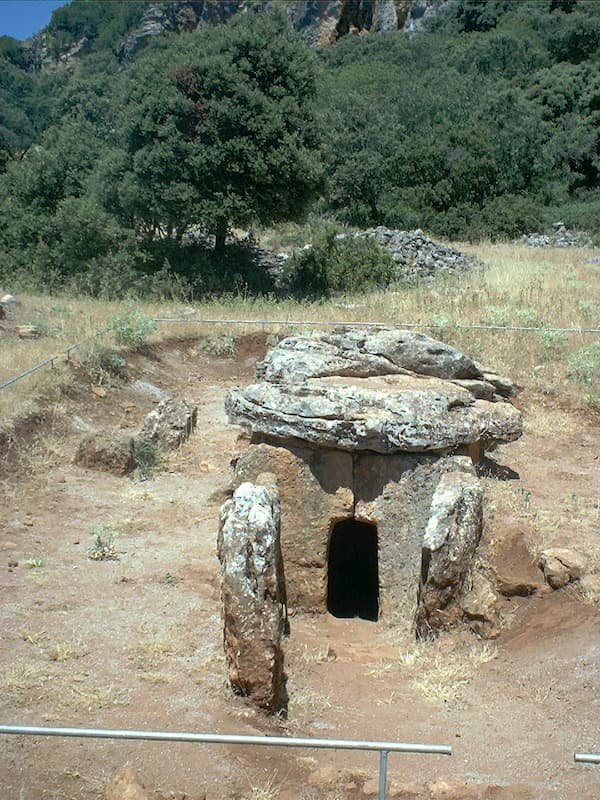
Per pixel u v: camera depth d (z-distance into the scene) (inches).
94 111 1958.7
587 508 393.1
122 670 272.1
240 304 817.5
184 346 682.8
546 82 1967.3
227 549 262.8
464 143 1594.5
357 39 3112.7
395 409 327.6
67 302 796.0
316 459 332.5
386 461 329.7
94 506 414.0
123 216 1074.7
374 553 383.6
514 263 1034.1
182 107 984.3
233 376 661.3
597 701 256.1
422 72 2413.9
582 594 308.5
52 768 219.5
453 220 1475.1
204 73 1005.8
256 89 1011.3
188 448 498.9
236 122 994.7
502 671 280.2
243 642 254.7
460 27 2930.6
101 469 454.9
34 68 4722.0
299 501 331.6
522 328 644.7
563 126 1846.7
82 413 523.8
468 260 1061.1
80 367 571.8
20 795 207.6
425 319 693.3
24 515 395.2
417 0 3240.7
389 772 227.9
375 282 978.7
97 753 227.3
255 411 338.0
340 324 690.8
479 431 350.3
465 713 259.1
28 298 789.2
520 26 2679.6
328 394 337.7
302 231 1218.6
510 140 1683.1
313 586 329.4
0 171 1973.4
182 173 997.8
